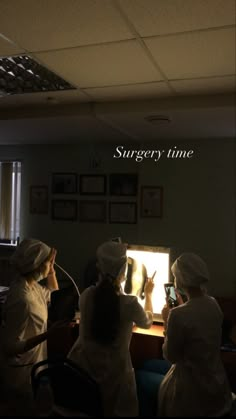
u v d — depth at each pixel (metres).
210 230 4.11
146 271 2.35
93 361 1.68
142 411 1.85
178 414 1.59
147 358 2.29
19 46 1.96
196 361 1.60
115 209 4.62
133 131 3.75
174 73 2.31
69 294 2.45
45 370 1.56
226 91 2.67
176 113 2.92
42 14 1.61
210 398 1.57
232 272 4.03
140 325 1.76
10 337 1.79
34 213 5.00
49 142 4.73
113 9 1.56
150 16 1.61
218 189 4.09
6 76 2.52
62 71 2.31
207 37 1.80
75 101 3.02
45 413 1.59
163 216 4.31
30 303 1.87
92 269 3.87
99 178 4.69
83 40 1.87
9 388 1.85
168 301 2.03
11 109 3.28
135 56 2.05
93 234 4.73
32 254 1.93
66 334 2.35
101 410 1.50
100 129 3.67
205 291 1.78
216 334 1.65
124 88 2.64
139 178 4.43
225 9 1.54
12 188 5.08
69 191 4.83
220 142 4.07
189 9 1.55
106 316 1.64
